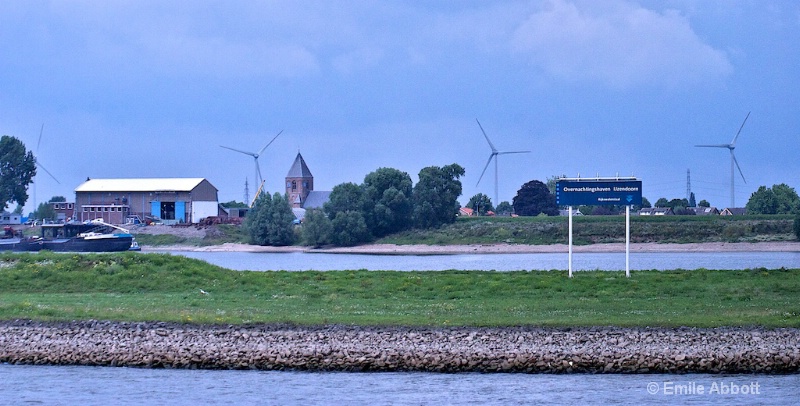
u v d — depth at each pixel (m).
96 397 56.78
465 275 101.62
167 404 55.12
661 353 61.84
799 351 61.88
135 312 77.31
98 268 101.44
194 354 64.31
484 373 61.19
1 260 105.88
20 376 62.12
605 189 102.12
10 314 76.44
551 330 67.06
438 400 54.88
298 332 67.62
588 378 59.59
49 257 106.94
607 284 92.25
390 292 90.56
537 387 57.47
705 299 83.88
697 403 53.72
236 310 78.75
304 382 59.34
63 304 83.31
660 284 91.62
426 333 66.88
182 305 82.38
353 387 57.91
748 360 61.16
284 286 94.94
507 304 81.06
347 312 77.25
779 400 54.44
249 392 57.31
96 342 67.50
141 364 64.44
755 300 83.06
